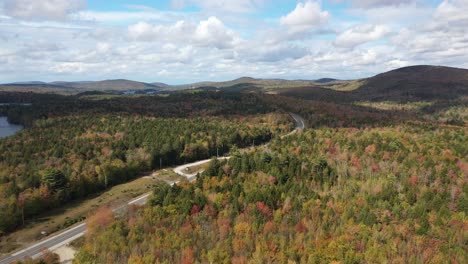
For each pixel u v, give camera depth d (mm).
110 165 151000
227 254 78750
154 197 105062
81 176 138875
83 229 103688
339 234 88812
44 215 119688
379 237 87625
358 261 80812
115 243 82875
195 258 77812
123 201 125688
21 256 90000
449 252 84625
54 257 88312
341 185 114625
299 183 112875
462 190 105000
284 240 83625
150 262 74312
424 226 91188
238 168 124438
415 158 127562
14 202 112312
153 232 87875
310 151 145250
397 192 107000
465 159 126312
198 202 99500
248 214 94750
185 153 181875
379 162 126938
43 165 139500
